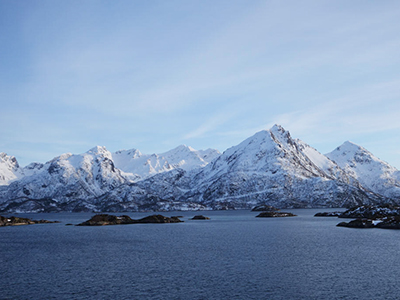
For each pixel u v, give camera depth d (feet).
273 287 173.27
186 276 195.62
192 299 156.66
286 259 241.55
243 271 206.28
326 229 476.54
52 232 488.02
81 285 179.01
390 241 326.85
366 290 166.91
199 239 372.58
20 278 193.77
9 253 282.77
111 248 306.14
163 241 356.59
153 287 174.60
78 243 346.54
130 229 529.86
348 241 331.16
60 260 247.70
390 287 171.12
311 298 156.76
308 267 214.90
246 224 622.13
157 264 229.45
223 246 310.86
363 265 219.00
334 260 236.02
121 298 158.61
